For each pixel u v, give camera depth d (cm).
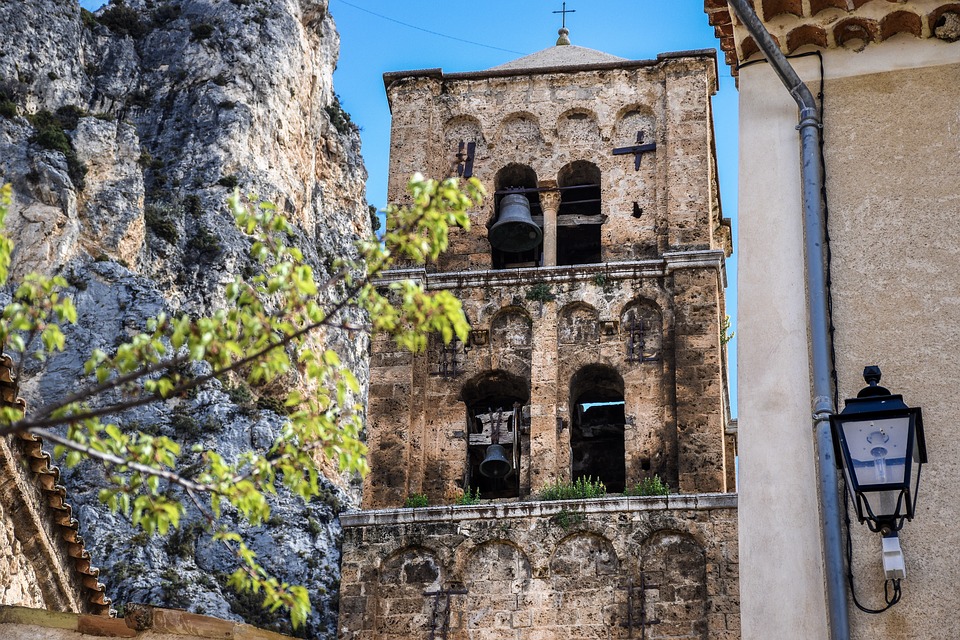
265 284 1584
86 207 9888
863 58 1945
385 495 3338
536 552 3167
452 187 1602
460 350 3494
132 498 1530
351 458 1580
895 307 1753
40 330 1474
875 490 1522
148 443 1459
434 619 3134
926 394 1691
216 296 10362
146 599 7181
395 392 3447
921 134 1869
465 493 3344
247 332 1515
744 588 1634
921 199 1819
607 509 3184
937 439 1655
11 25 10700
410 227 1602
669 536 3150
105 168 10156
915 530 1598
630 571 3122
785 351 1766
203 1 12262
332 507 8281
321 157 12506
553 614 3105
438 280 3569
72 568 2797
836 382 1727
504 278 3544
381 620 3148
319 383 1620
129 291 9331
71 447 1386
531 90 3800
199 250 10562
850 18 1934
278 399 9038
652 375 3406
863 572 1602
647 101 3750
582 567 3145
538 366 3453
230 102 11594
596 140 3738
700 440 3300
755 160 1909
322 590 7712
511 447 3431
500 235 3638
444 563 3180
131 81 11669
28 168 9644
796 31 1958
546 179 3709
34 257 9356
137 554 7450
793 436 1708
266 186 11475
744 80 1980
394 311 1595
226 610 7369
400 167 3728
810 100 1892
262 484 1573
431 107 3797
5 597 2520
